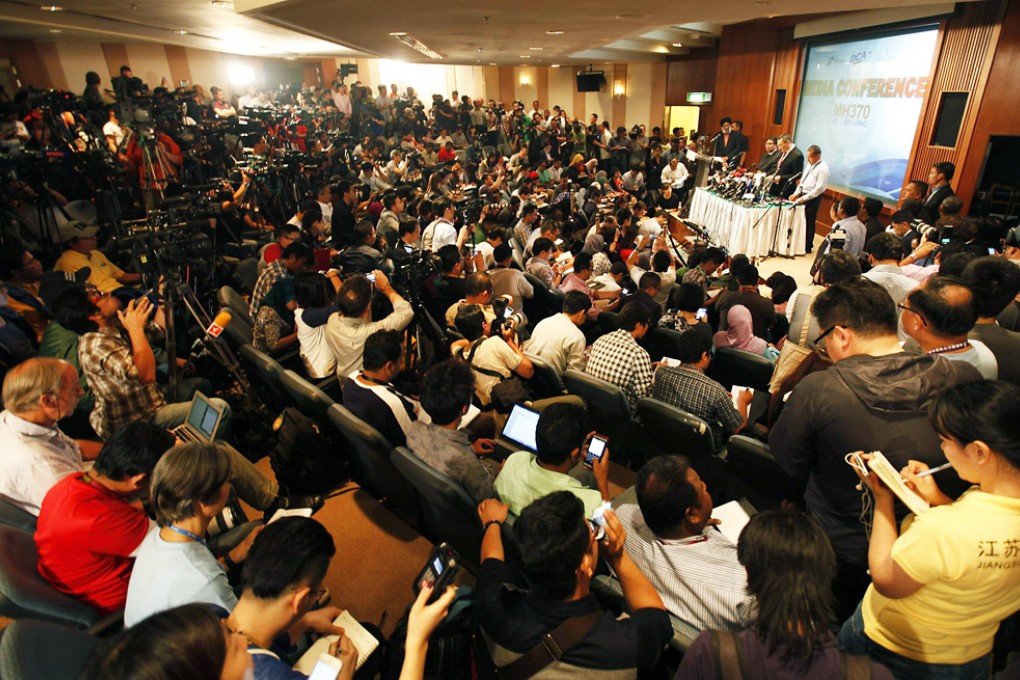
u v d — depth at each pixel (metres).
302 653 1.54
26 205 5.59
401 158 10.76
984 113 6.38
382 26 5.87
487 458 2.55
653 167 12.16
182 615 0.89
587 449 2.07
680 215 10.40
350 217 5.94
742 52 11.63
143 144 6.41
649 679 1.48
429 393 2.05
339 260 4.67
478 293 3.39
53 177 6.24
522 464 1.92
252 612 1.24
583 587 1.26
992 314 2.24
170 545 1.45
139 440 1.66
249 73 16.30
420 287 4.02
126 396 2.50
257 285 3.77
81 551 1.60
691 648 1.03
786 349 2.26
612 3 4.54
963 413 1.07
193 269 4.05
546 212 7.50
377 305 3.55
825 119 9.40
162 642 0.83
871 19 8.12
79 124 8.32
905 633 1.22
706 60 14.48
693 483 1.43
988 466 1.07
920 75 7.21
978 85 6.41
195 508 1.45
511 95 18.94
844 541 1.56
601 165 13.33
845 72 8.82
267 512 2.40
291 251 3.72
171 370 2.88
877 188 8.12
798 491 2.04
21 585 1.50
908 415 1.38
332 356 3.28
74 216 5.94
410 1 4.18
